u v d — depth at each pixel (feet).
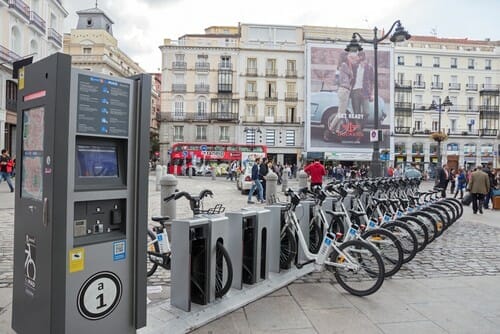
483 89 181.68
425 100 179.52
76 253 9.53
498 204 44.98
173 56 163.12
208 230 13.32
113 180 10.28
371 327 12.32
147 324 11.91
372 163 46.73
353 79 159.12
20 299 10.35
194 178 113.39
